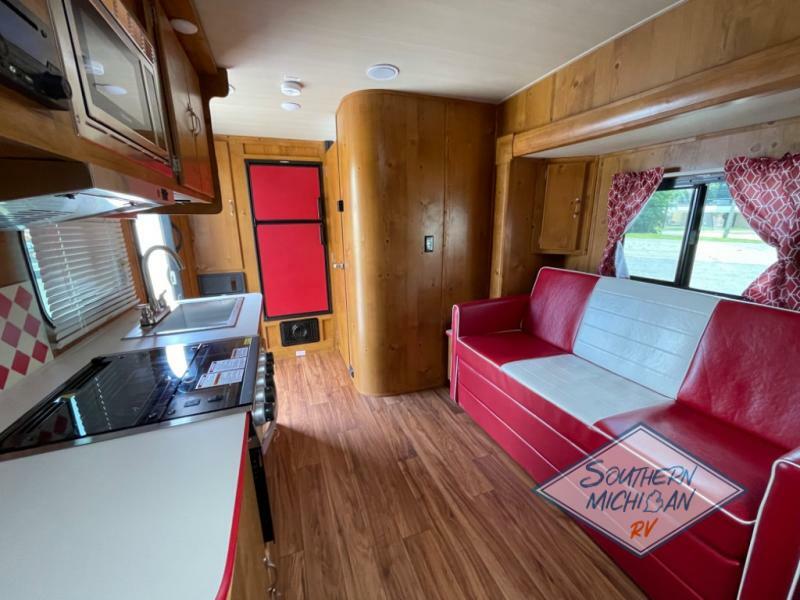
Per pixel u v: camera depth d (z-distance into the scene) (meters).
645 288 1.89
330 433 2.23
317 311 3.60
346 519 1.58
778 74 1.10
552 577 1.31
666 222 2.06
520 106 2.23
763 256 1.65
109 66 0.70
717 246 1.83
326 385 2.91
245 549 0.74
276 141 3.15
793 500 0.82
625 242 2.31
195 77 1.59
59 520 0.58
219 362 1.23
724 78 1.23
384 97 2.15
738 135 1.65
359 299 2.52
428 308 2.65
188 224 3.02
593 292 2.14
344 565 1.37
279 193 3.23
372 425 2.31
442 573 1.33
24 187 0.53
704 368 1.51
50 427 0.86
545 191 2.54
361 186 2.29
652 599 1.21
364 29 1.45
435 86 2.12
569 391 1.66
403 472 1.87
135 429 0.84
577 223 2.50
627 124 1.58
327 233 3.46
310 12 1.32
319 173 3.32
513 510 1.61
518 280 2.68
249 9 1.29
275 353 3.54
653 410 1.49
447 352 2.81
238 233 3.19
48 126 0.50
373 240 2.38
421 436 2.19
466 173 2.50
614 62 1.60
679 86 1.37
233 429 0.84
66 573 0.48
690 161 1.86
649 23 1.45
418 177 2.37
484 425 2.16
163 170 1.01
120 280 1.86
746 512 0.94
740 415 1.36
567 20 1.44
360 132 2.19
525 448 1.79
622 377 1.83
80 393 1.03
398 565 1.36
